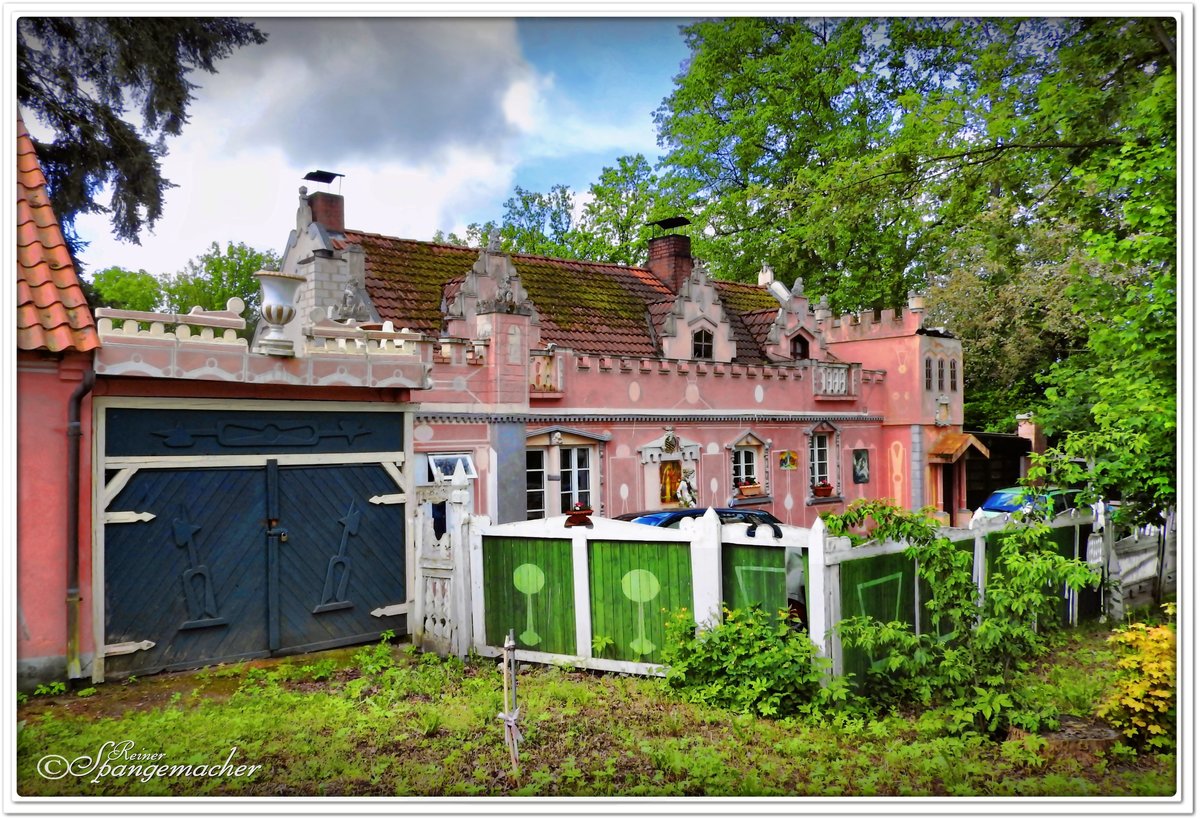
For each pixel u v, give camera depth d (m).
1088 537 12.41
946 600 8.28
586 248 32.06
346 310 16.31
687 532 9.16
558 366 16.75
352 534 10.71
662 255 23.92
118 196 17.84
